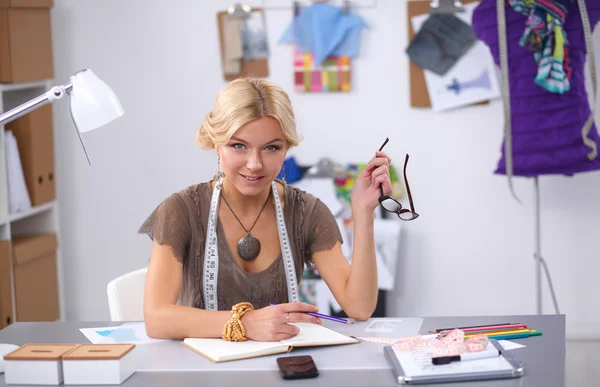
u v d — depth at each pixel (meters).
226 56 3.90
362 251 2.13
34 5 3.57
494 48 3.37
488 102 3.81
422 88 3.82
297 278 2.25
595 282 3.88
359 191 2.14
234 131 1.97
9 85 3.45
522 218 3.88
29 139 3.65
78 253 4.14
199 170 4.02
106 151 4.06
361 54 3.86
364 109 3.89
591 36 3.25
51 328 2.10
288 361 1.72
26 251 3.59
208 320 1.93
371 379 1.66
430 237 3.94
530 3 3.23
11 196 3.50
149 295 2.02
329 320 2.06
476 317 2.11
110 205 4.09
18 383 1.69
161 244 2.11
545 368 1.69
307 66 3.86
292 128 2.04
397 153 3.90
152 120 4.02
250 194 2.05
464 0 3.74
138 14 3.95
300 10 3.84
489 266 3.93
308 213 2.26
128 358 1.71
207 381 1.67
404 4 3.80
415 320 2.10
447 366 1.67
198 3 3.92
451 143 3.87
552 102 3.31
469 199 3.90
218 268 2.16
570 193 3.85
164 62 3.97
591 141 3.31
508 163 3.38
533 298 3.92
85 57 4.00
